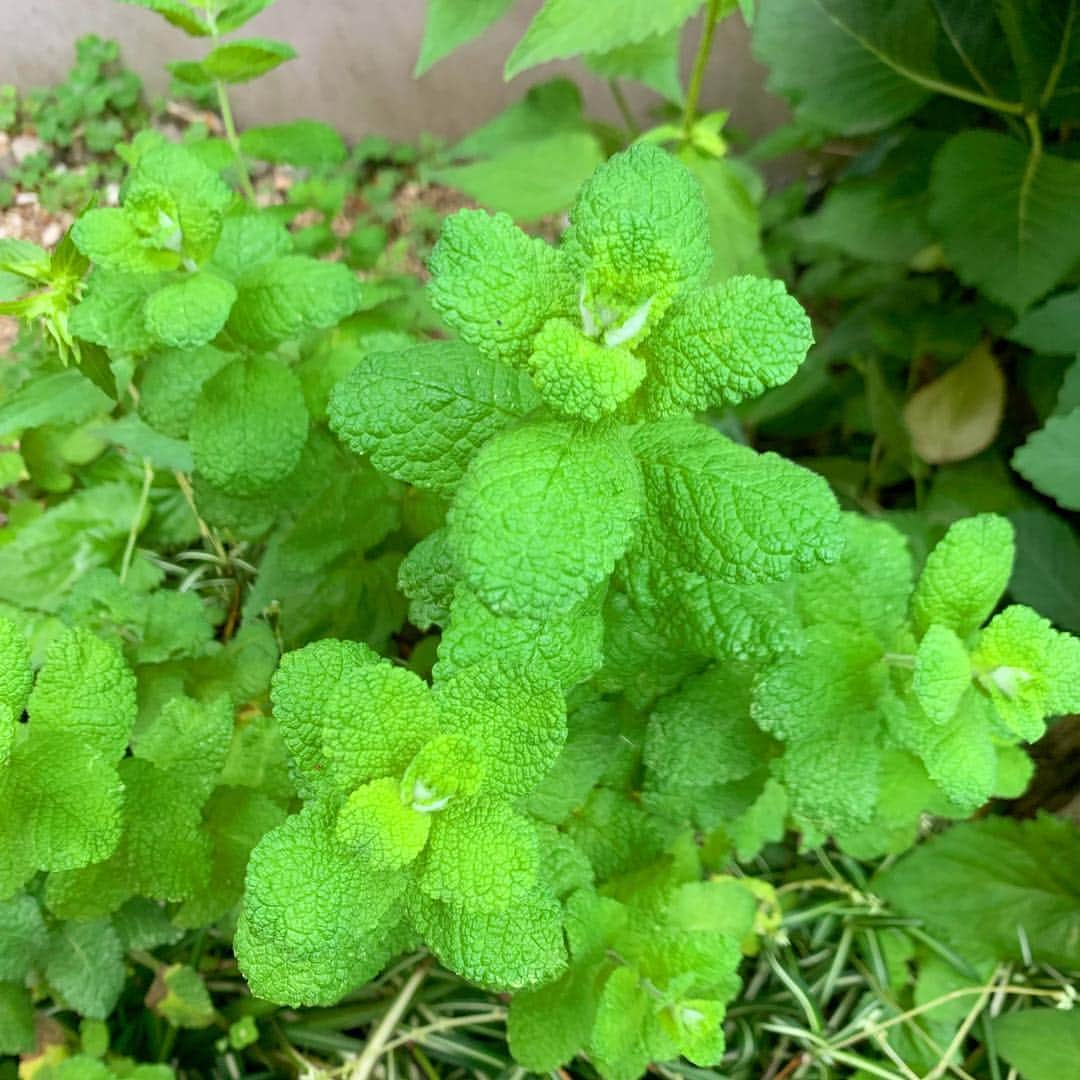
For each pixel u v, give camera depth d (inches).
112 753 8.5
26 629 12.8
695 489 7.4
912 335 15.9
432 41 12.3
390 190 20.7
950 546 8.7
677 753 9.6
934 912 12.6
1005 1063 12.1
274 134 12.9
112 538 13.4
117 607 11.6
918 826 13.1
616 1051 9.3
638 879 10.4
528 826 7.5
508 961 7.5
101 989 10.4
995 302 14.0
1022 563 13.8
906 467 16.0
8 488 15.0
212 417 10.1
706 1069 11.6
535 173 14.9
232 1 11.5
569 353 6.8
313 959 7.6
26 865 8.2
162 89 20.7
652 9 10.8
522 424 7.4
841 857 13.0
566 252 7.2
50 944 10.3
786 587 9.3
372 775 7.5
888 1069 11.9
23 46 20.2
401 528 12.2
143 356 11.0
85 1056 10.5
